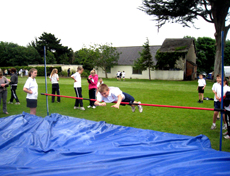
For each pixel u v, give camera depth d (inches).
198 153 138.6
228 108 174.7
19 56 1742.1
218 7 798.5
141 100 412.2
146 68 1110.4
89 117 280.7
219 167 117.6
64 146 159.6
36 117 224.7
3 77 284.7
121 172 116.7
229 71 1152.8
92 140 170.9
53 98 388.2
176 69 1122.0
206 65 1653.5
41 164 131.2
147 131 187.8
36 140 169.3
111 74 1350.9
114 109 333.1
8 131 186.9
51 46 2052.2
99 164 126.4
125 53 1387.8
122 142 164.9
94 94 337.1
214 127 224.5
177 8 765.3
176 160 129.5
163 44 1219.9
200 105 363.3
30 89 232.2
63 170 119.9
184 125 242.2
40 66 1371.8
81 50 1261.1
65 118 228.4
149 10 797.2
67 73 1291.8
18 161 135.3
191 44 1203.9
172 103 381.1
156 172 115.2
